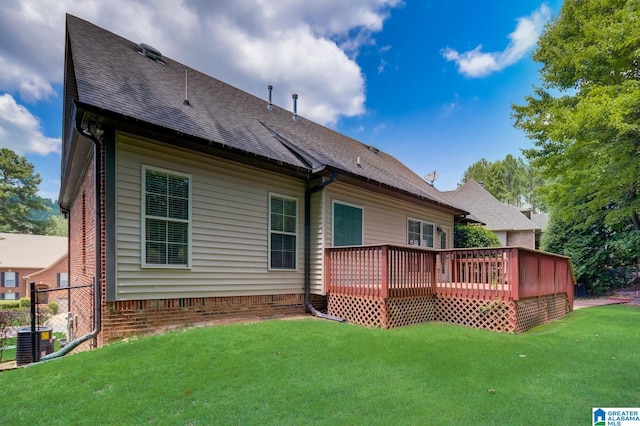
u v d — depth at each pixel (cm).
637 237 1356
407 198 1073
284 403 332
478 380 405
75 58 628
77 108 469
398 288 710
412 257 757
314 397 346
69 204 1199
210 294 641
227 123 766
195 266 623
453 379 406
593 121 1002
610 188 1178
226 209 677
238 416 307
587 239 1644
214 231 655
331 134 1309
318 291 808
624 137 1067
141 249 555
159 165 585
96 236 535
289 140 877
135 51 848
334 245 839
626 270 1638
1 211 3041
